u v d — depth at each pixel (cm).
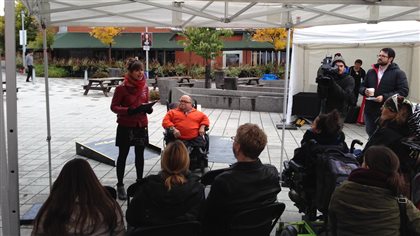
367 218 269
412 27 945
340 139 404
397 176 273
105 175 655
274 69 2845
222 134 1012
